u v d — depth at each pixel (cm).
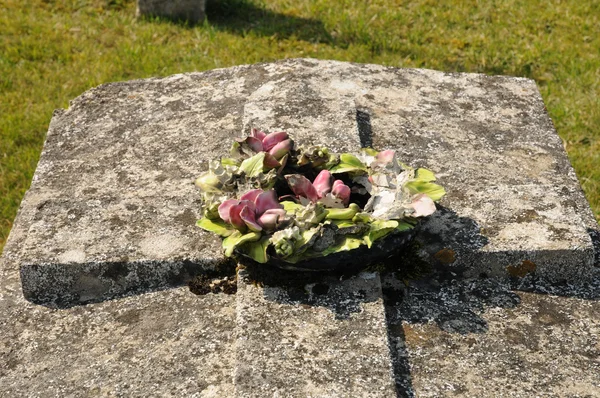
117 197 249
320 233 201
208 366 201
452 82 321
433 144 280
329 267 207
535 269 228
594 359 206
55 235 231
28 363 207
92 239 229
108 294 225
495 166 270
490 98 312
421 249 228
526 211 241
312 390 185
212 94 309
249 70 321
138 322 215
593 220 252
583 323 216
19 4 582
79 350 209
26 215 257
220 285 221
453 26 571
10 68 505
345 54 529
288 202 214
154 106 305
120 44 534
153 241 228
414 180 223
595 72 515
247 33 556
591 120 464
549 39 555
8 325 218
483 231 232
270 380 187
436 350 205
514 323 215
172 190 252
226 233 208
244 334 198
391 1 600
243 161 223
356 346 196
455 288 225
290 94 294
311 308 206
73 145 284
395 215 210
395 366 201
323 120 278
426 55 533
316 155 226
